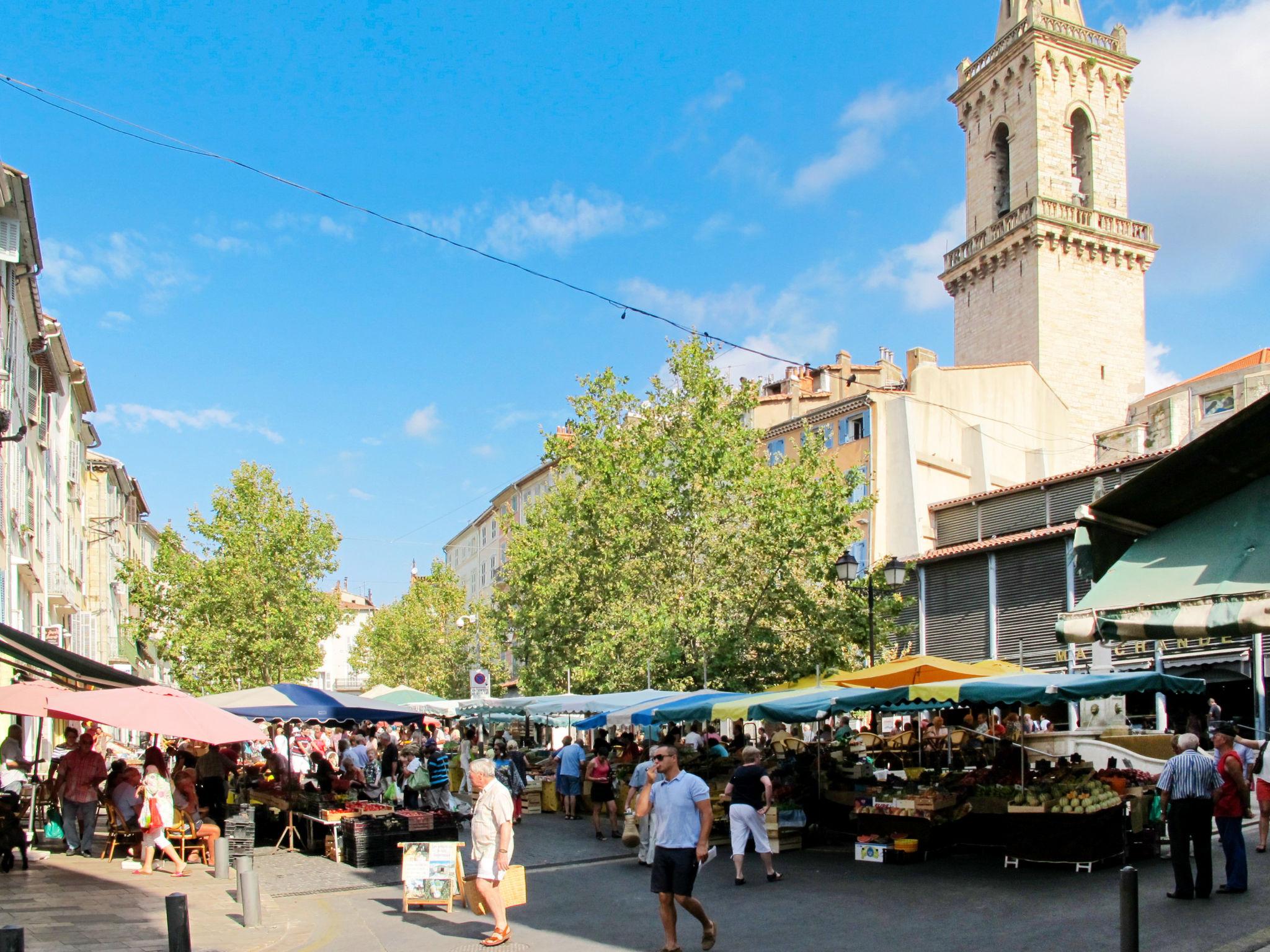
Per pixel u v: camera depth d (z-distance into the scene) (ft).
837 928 37.52
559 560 118.01
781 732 98.84
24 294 82.33
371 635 234.99
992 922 37.11
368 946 37.17
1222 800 38.99
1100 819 46.65
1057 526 107.04
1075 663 98.78
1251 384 129.49
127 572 133.39
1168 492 27.66
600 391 104.32
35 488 91.97
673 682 93.45
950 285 175.42
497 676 185.78
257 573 132.87
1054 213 159.22
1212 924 33.96
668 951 33.88
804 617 93.15
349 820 57.72
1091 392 157.69
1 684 79.82
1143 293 163.84
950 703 59.06
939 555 115.85
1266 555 25.18
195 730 49.14
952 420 139.64
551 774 89.71
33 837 62.90
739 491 96.48
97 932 37.55
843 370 164.35
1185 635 25.50
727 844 60.54
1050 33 163.63
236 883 50.37
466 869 55.21
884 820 54.24
